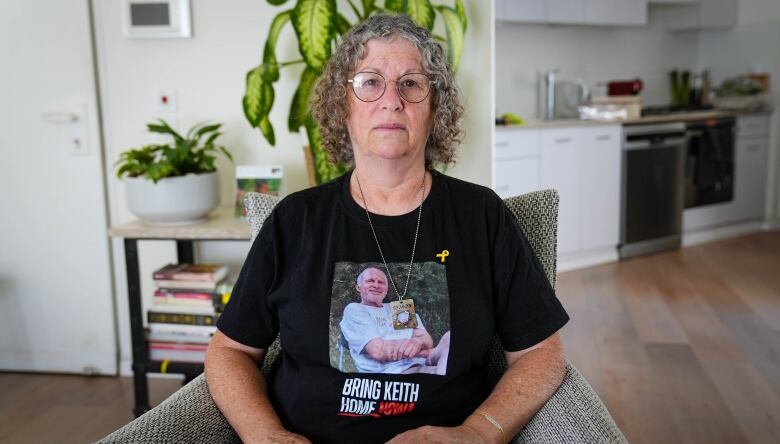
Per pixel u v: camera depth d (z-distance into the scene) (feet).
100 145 8.68
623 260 15.75
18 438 7.49
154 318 7.26
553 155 14.44
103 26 8.36
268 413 3.89
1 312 9.22
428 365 3.93
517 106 16.78
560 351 4.10
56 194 8.84
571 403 3.74
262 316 4.25
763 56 18.60
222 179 8.45
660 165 15.97
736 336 10.57
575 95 16.87
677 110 17.83
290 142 8.28
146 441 3.49
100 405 8.29
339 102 4.37
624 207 15.60
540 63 16.99
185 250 8.29
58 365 9.24
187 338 7.22
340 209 4.21
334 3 6.69
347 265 4.05
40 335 9.22
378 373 3.92
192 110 8.36
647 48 18.97
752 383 8.81
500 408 3.77
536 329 4.08
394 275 4.03
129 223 7.33
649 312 11.86
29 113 8.69
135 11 8.16
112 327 9.08
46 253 9.01
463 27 7.27
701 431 7.55
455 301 4.00
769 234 18.22
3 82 8.66
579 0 15.64
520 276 4.13
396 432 3.89
